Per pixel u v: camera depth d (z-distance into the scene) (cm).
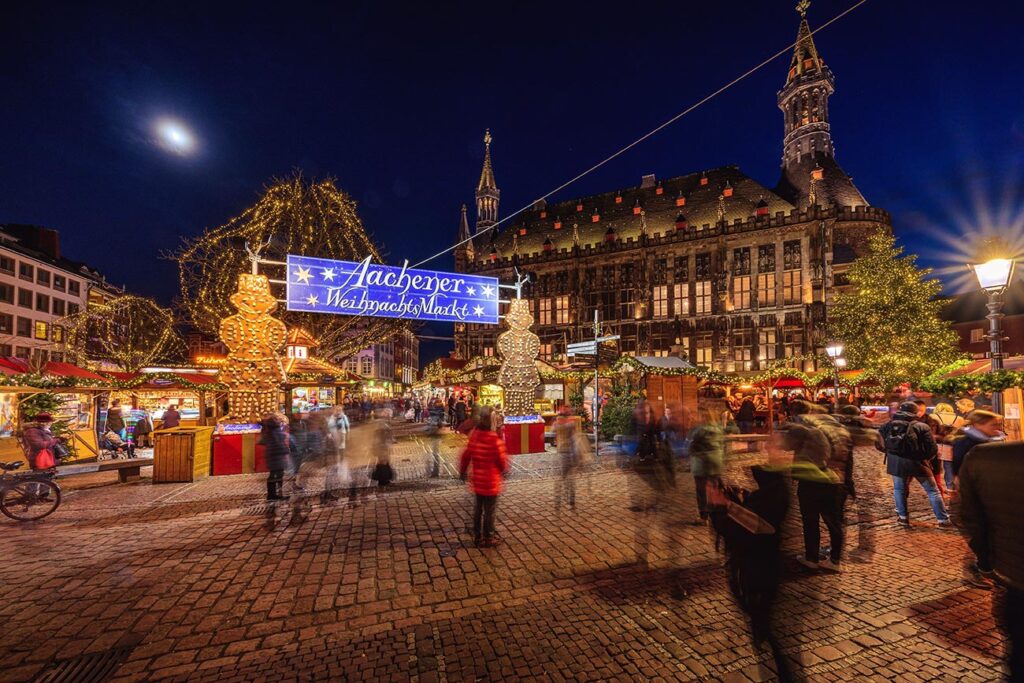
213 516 766
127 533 676
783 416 2025
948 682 323
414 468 1229
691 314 4397
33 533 678
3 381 1135
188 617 429
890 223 4312
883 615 414
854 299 2777
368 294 1233
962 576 494
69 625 415
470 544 618
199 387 1661
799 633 387
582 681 329
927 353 2519
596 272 4903
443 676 337
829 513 506
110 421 1595
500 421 1318
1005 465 199
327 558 571
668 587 479
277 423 839
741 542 325
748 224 4216
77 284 4625
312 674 342
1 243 3784
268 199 1947
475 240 6581
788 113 5212
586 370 1995
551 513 761
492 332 5178
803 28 5278
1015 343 3856
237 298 1171
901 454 669
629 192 5478
